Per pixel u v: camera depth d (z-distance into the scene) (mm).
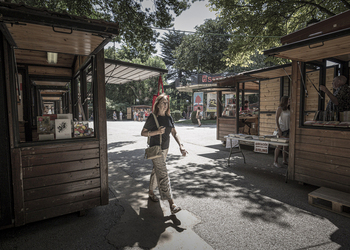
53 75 5910
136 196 3590
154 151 2885
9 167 2430
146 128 3000
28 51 4672
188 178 4488
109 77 7645
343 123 3422
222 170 5070
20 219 2504
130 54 9422
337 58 4664
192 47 24969
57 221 2783
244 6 9117
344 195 3109
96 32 2381
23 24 2105
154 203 3311
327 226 2602
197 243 2287
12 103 2402
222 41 23562
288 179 4391
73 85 6117
